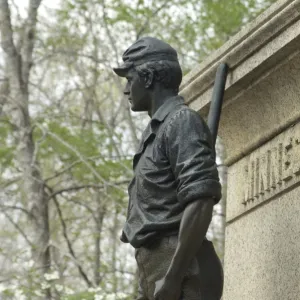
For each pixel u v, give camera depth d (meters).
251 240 6.73
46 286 16.12
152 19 19.03
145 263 5.75
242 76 6.61
